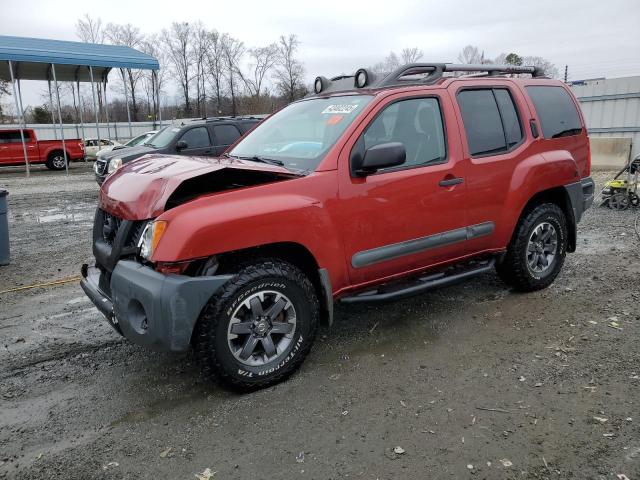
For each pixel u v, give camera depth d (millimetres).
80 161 27531
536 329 4383
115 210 3572
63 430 3164
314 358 4004
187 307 3139
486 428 3051
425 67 4531
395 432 3047
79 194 14867
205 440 3031
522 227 4926
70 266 6910
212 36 64500
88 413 3340
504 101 4863
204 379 3732
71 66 25953
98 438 3074
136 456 2904
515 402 3309
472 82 4645
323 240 3631
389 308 4957
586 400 3295
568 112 5473
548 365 3762
